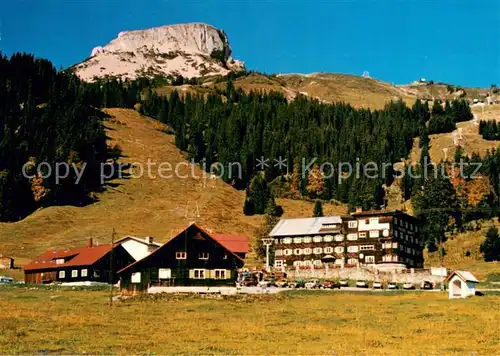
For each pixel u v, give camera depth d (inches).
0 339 2322.8
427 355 2086.6
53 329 2554.1
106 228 7313.0
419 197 7805.1
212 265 4180.6
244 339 2404.0
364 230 6230.3
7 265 5802.2
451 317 2957.7
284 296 3740.2
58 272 5032.0
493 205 7637.8
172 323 2760.8
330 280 4931.1
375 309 3248.0
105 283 4879.4
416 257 6501.0
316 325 2733.8
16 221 7736.2
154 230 7421.3
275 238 6555.1
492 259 6476.4
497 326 2694.4
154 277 4087.1
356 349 2194.9
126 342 2309.3
